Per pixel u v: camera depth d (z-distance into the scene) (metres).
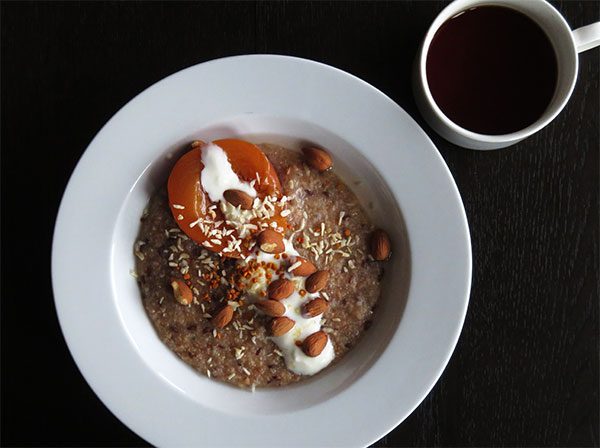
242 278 0.31
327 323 0.33
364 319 0.33
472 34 0.32
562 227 0.36
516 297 0.36
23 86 0.36
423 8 0.35
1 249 0.36
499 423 0.35
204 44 0.35
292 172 0.33
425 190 0.31
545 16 0.30
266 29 0.35
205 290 0.32
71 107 0.36
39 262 0.36
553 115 0.30
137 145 0.31
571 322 0.36
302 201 0.33
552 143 0.35
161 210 0.33
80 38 0.35
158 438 0.31
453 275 0.31
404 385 0.31
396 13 0.35
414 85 0.32
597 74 0.35
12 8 0.36
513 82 0.32
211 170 0.31
